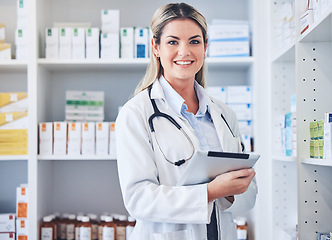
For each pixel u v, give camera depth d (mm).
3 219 2531
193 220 1424
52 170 2904
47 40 2570
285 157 2084
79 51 2576
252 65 2605
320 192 1812
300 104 1842
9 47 2557
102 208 2936
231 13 2965
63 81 2943
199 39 1560
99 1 2955
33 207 2484
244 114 2594
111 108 2947
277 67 2438
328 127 1534
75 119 2680
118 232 2566
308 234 1804
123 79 2961
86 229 2539
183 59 1535
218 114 1706
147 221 1544
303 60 1853
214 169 1421
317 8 1664
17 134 2523
